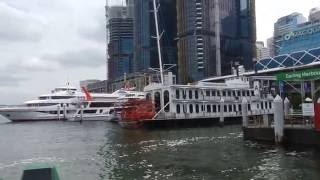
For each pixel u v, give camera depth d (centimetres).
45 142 5903
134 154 4059
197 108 8450
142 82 19238
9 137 6944
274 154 3562
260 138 4503
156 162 3453
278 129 4066
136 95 13188
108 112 13000
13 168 3475
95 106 12975
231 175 2766
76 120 12619
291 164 3056
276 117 4072
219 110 8769
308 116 4228
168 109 8212
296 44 17875
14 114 12775
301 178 2577
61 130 8525
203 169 3025
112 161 3647
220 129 7219
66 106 13050
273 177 2638
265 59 15700
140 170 3109
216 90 8875
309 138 3853
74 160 3828
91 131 7988
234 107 9038
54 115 12988
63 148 4991
